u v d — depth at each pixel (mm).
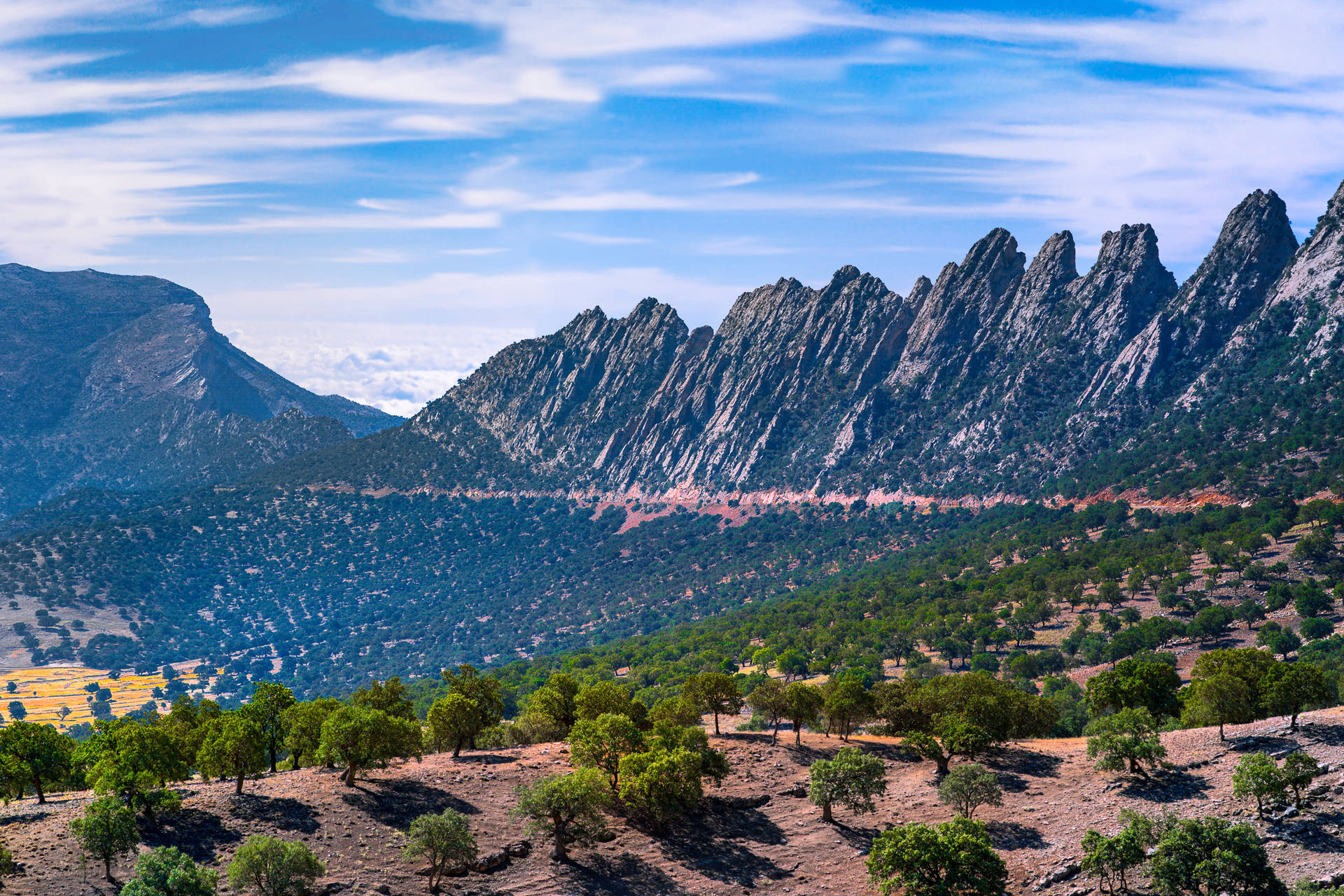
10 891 72750
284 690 100500
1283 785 79750
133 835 76375
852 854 85250
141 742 84438
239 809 86438
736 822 91562
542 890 80562
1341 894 66125
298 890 75375
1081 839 82312
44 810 86188
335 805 88812
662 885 81750
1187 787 87750
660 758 89875
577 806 85500
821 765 91562
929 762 102812
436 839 79562
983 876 74438
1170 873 72438
